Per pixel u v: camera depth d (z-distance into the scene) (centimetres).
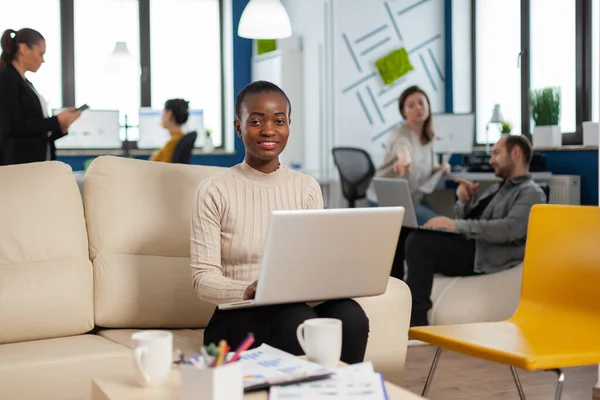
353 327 193
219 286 198
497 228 372
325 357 154
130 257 234
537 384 305
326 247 180
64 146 641
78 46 733
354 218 181
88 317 227
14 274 218
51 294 219
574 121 616
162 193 242
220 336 201
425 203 557
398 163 520
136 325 233
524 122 671
